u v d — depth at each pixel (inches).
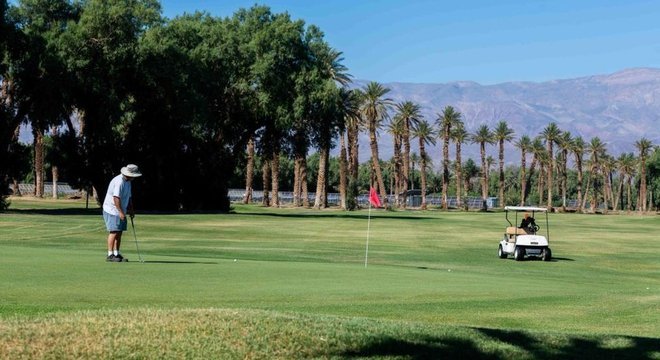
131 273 595.2
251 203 5201.8
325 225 2346.2
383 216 3371.1
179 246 1352.1
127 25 2541.8
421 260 1277.1
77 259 698.8
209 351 321.7
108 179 2755.9
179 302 463.5
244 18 3225.9
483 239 1929.1
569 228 2844.5
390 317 477.1
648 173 7293.3
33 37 2399.1
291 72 3038.9
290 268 737.6
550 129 6619.1
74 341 322.7
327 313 469.1
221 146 3120.1
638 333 481.1
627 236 2306.8
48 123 2544.3
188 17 3334.2
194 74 2790.4
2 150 2423.7
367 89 4763.8
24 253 764.0
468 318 498.0
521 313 534.3
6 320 355.6
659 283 1008.9
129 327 346.0
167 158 2834.6
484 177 6122.1
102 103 2527.1
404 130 5580.7
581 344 387.9
